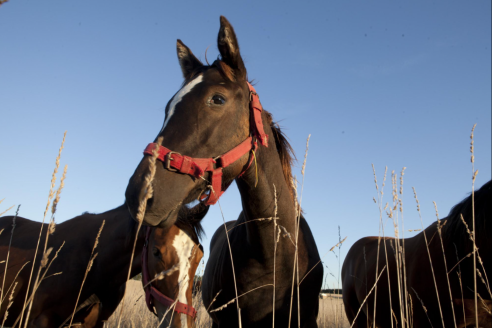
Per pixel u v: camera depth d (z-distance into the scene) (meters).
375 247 4.41
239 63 2.04
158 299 2.58
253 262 2.33
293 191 2.59
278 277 2.31
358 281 4.37
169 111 1.93
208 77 2.01
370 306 3.84
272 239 2.23
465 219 2.72
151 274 2.70
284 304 2.31
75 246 3.02
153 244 2.69
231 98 1.96
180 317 2.48
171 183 1.69
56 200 1.69
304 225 2.67
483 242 2.58
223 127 1.91
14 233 3.30
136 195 1.59
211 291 2.80
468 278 2.65
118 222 3.10
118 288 3.20
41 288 2.85
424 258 3.06
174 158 1.70
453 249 2.80
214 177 1.83
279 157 2.60
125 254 3.01
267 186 2.20
